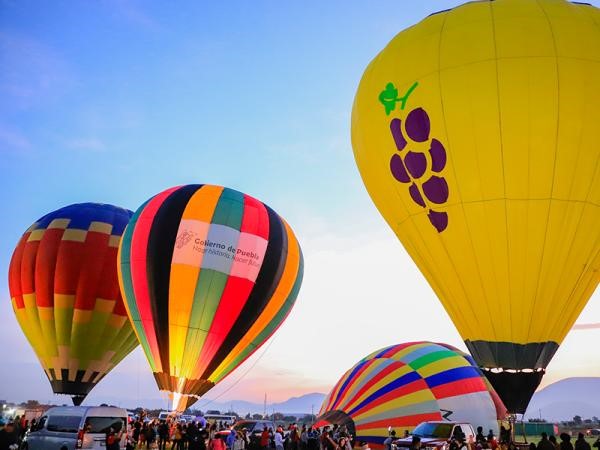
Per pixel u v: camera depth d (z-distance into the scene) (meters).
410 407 22.39
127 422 16.64
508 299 14.23
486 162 14.20
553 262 14.03
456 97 14.49
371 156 16.58
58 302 26.89
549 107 13.82
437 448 15.05
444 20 15.77
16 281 27.77
